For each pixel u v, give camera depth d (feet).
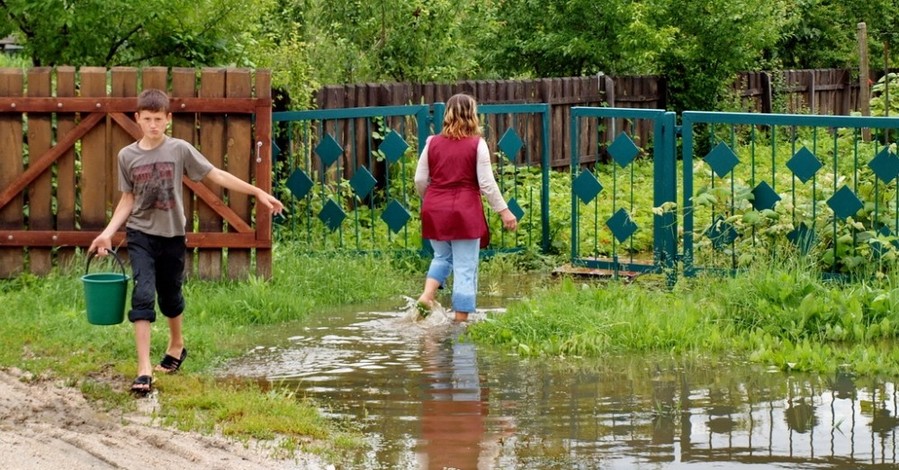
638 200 79.00
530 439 35.27
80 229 56.08
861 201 53.47
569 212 73.72
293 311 52.85
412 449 34.24
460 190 51.70
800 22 150.61
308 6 95.14
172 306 41.34
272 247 59.31
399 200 75.51
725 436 35.55
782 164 102.78
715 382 41.83
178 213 40.57
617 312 49.37
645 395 40.19
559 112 100.01
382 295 57.98
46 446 32.14
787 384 41.50
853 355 44.50
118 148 55.42
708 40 117.08
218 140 55.98
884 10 150.71
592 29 114.11
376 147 78.69
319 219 65.72
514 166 67.97
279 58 75.15
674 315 48.93
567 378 42.47
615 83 109.19
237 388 40.70
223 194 55.98
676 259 58.03
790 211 55.11
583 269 63.10
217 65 68.03
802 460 33.30
